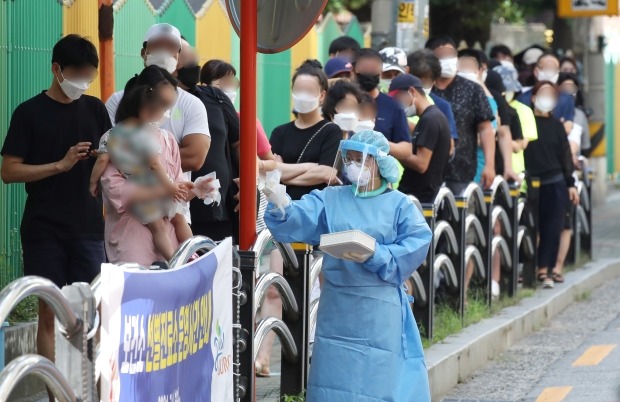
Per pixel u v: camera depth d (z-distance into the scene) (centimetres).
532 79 3459
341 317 1388
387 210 1395
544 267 2920
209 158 1734
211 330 1277
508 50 3525
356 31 4078
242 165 1436
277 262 1809
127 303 1072
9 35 1905
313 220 1398
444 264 2217
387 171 1391
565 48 5175
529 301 2684
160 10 2588
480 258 2439
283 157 1911
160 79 1378
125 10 2388
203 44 2872
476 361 2161
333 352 1389
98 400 1038
